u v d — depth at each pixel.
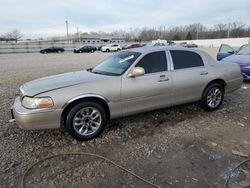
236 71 5.17
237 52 8.92
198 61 4.64
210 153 3.20
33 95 3.22
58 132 3.89
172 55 4.31
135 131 3.95
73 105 3.42
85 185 2.55
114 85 3.64
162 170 2.81
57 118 3.29
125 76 3.76
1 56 26.66
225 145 3.43
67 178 2.68
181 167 2.87
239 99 5.90
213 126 4.15
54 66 14.74
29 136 3.75
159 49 4.24
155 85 3.99
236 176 2.68
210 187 2.50
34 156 3.15
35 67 14.20
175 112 4.86
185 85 4.36
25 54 31.62
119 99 3.69
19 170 2.83
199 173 2.74
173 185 2.53
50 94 3.24
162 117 4.58
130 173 2.75
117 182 2.60
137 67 3.81
